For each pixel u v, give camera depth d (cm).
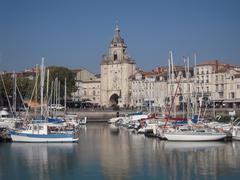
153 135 9744
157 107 15600
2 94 15925
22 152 7169
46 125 8356
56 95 15600
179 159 6406
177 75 17000
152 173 5484
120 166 5962
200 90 16825
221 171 5525
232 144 7850
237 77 16125
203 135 8238
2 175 5469
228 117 11731
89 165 6050
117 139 9388
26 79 17812
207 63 16938
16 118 10675
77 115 15975
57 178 5288
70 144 8225
